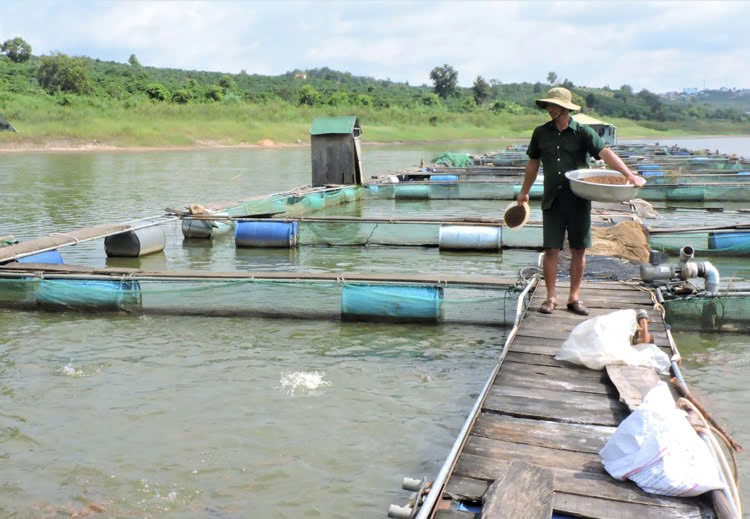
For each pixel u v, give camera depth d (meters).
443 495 3.88
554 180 6.71
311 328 8.54
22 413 6.04
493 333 8.33
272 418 5.94
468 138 78.50
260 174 32.59
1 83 59.66
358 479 4.97
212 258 13.10
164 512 4.58
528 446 4.43
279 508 4.62
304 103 76.44
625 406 5.00
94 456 5.29
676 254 12.91
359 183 22.59
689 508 3.69
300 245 14.48
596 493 3.85
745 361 7.29
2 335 8.26
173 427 5.77
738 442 5.49
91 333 8.36
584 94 124.31
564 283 8.64
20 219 17.34
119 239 13.09
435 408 6.16
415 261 12.70
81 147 51.59
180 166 37.44
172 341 8.04
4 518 4.50
